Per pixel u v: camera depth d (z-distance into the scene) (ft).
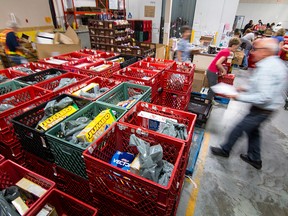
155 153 3.41
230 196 6.36
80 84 6.38
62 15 19.21
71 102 5.04
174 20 24.89
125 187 3.05
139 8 24.56
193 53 13.62
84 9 18.58
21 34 15.46
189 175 7.00
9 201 3.26
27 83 6.45
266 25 40.47
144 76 7.92
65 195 3.37
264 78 5.93
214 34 23.30
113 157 3.88
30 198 3.55
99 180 3.30
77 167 3.84
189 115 4.52
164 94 8.35
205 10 23.07
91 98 5.57
